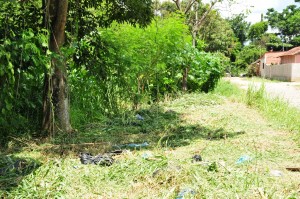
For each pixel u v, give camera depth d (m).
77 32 7.66
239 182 4.28
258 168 4.96
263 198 3.79
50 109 6.90
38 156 5.59
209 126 7.93
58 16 6.83
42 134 6.85
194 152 5.81
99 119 8.40
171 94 12.18
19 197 3.97
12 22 6.97
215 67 14.80
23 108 7.29
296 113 9.14
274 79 38.44
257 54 54.03
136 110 9.52
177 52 11.88
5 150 5.98
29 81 7.15
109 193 4.09
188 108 10.34
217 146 6.15
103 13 8.29
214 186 4.16
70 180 4.40
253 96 11.12
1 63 5.82
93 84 8.54
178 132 7.36
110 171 4.68
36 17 7.34
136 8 7.77
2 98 6.18
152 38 10.70
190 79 14.08
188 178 4.32
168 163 4.73
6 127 6.52
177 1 14.62
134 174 4.58
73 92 8.46
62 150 5.91
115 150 5.75
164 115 9.20
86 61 8.16
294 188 4.28
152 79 11.50
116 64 9.03
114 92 9.18
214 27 40.47
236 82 25.53
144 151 5.85
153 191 4.12
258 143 6.34
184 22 14.23
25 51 6.09
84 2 7.83
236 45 55.25
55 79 7.01
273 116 8.79
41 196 3.99
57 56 6.52
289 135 7.03
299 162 5.36
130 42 10.16
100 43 8.21
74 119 7.77
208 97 12.06
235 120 8.56
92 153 5.71
